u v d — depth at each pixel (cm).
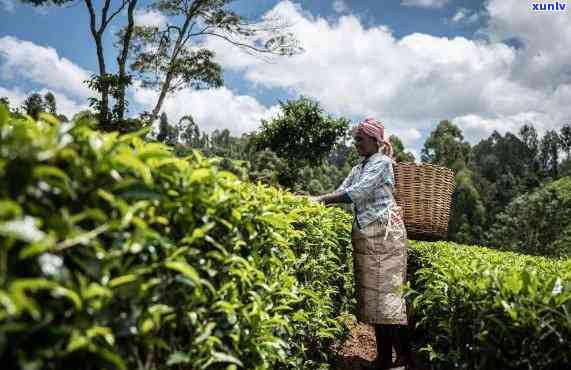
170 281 167
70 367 130
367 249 403
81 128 148
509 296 232
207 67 2433
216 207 196
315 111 3825
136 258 159
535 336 216
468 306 255
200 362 185
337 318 439
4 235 111
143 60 2552
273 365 282
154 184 164
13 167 121
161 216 169
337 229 511
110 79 1852
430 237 459
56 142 131
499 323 224
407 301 442
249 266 209
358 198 396
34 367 115
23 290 121
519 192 6762
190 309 181
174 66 2383
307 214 356
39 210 122
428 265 480
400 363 432
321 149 3906
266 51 2577
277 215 243
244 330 217
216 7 2470
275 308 249
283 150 3872
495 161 9775
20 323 118
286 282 270
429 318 331
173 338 173
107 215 144
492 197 6612
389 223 402
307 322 334
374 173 399
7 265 115
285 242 255
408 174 447
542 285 241
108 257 140
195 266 185
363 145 422
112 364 137
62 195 133
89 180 139
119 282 142
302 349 321
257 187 277
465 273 282
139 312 151
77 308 127
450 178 450
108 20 2186
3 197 117
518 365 223
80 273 134
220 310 194
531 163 10462
